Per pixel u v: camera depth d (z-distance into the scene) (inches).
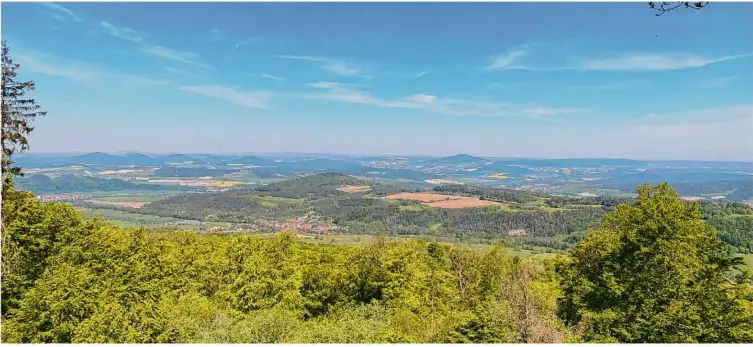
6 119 1145.4
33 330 1060.5
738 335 1015.0
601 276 1267.2
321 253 2368.4
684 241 1164.5
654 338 1083.3
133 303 1177.4
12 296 1127.0
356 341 1254.3
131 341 1082.1
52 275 1164.5
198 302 1472.7
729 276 1139.9
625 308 1176.8
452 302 1841.8
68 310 1100.5
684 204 1241.4
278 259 1843.0
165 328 1173.7
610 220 1401.3
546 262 2073.1
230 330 1238.3
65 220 1465.3
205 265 1795.0
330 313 1843.0
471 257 2213.3
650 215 1214.3
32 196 1387.8
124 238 1534.2
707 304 1070.4
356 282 1966.0
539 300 1285.7
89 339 1051.3
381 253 1964.8
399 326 1413.6
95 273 1231.5
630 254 1242.0
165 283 1507.1
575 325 1263.5
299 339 1232.8
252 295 1641.2
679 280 1112.2
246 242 1882.4
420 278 1886.1
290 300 1680.6
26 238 1291.8
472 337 1224.2
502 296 1382.9
